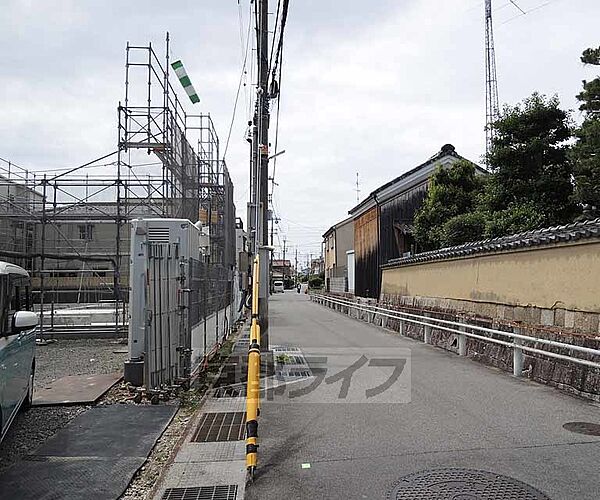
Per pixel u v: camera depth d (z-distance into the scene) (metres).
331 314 29.17
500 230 16.20
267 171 13.89
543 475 5.03
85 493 4.87
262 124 13.95
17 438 6.55
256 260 12.69
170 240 9.76
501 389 8.98
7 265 6.34
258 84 13.88
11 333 5.89
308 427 6.91
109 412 7.67
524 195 17.33
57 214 18.48
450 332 13.98
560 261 10.06
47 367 11.64
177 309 8.95
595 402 7.99
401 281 21.55
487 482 4.87
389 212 26.97
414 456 5.66
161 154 17.20
